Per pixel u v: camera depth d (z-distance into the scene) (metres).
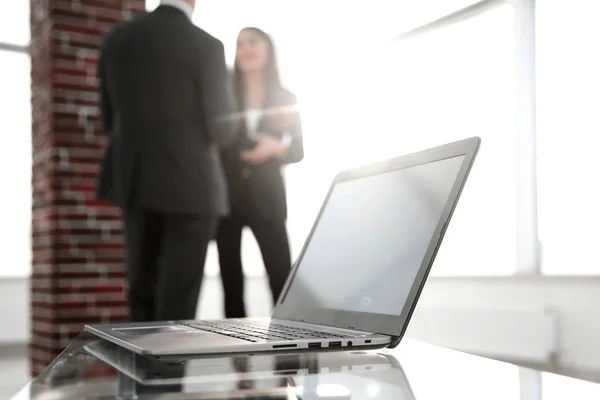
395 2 4.62
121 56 2.22
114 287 3.01
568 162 4.11
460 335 4.30
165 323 1.08
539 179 4.27
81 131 2.98
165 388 0.59
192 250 2.32
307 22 4.34
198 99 2.26
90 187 2.98
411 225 0.89
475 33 4.51
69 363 0.75
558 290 3.97
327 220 1.14
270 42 3.07
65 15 2.97
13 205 5.14
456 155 0.86
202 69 2.22
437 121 4.64
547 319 3.91
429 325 4.48
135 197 2.24
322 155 4.38
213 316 5.04
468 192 4.50
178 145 2.23
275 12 4.21
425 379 0.64
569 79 4.09
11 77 5.15
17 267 5.12
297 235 4.30
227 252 3.16
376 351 0.87
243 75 3.06
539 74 4.25
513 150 4.36
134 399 0.54
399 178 0.97
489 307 4.20
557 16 4.15
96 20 3.02
